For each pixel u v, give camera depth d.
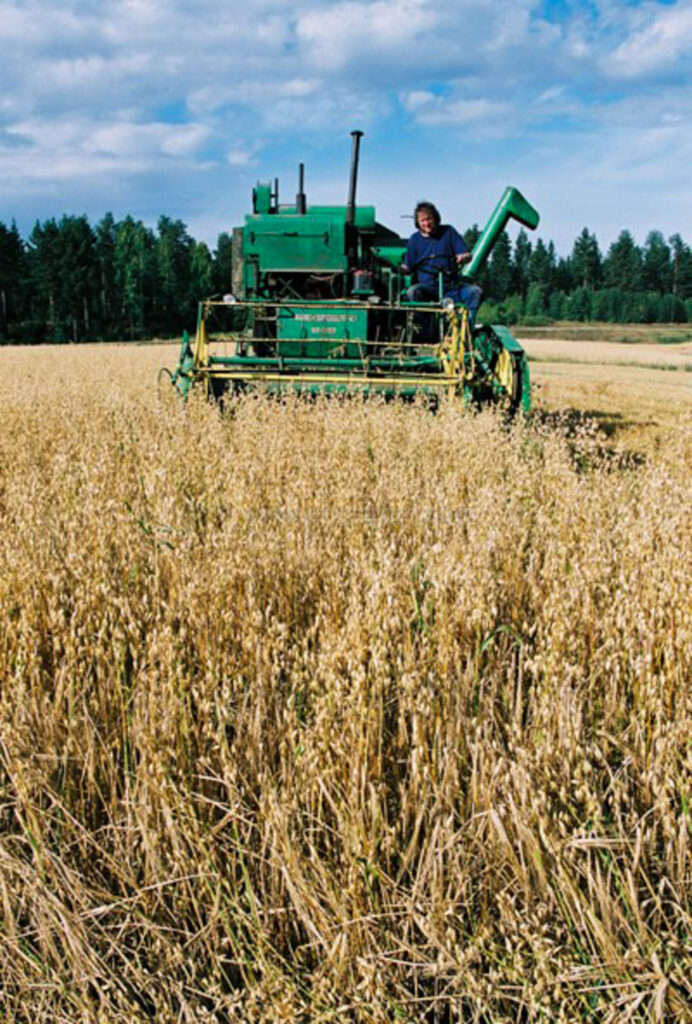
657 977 2.06
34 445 7.98
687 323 130.12
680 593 3.33
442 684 3.04
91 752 2.73
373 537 4.75
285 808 2.41
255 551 4.15
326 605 3.69
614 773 2.78
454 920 2.30
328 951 2.17
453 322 9.31
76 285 92.81
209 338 10.16
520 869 2.31
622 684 3.21
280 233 10.11
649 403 17.67
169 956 2.24
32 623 3.43
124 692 3.13
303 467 5.95
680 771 2.63
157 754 2.56
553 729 2.70
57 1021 2.15
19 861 2.37
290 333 9.79
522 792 2.38
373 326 10.38
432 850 2.31
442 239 10.55
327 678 2.81
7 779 2.79
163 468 5.31
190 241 119.12
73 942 2.18
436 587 3.49
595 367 38.22
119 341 96.81
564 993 2.09
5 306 90.88
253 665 3.24
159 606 3.63
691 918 2.20
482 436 6.99
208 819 2.59
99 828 2.60
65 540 4.26
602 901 2.19
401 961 2.16
